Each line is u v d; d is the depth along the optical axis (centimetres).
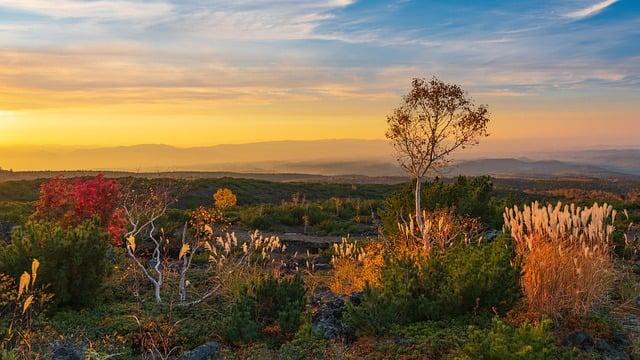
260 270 1212
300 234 2577
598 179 11500
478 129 1792
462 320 840
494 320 668
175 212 2494
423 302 857
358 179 12162
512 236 963
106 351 773
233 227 2662
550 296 827
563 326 805
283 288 932
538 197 4956
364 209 3441
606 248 902
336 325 869
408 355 724
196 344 849
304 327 792
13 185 4753
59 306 1009
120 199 1714
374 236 2492
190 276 1372
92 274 1029
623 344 771
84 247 1023
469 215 1917
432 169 1828
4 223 1919
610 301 934
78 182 1691
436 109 1800
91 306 1037
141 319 920
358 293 1041
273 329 876
